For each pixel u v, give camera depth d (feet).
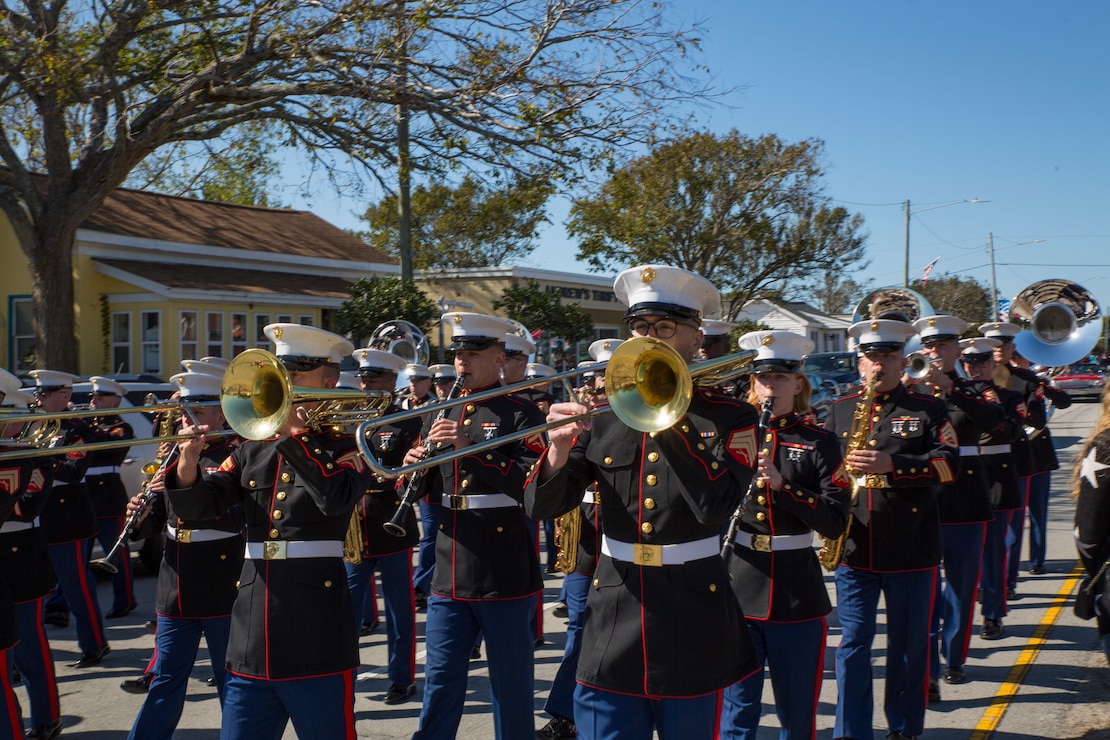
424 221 113.39
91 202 46.14
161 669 14.76
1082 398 101.30
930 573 15.17
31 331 66.18
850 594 15.20
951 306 194.08
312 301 70.85
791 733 13.50
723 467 10.02
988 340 23.72
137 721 14.60
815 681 13.46
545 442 14.53
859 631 14.98
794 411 14.70
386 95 44.91
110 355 64.34
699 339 10.81
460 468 14.29
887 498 15.16
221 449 16.44
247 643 11.73
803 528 13.50
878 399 16.01
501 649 14.16
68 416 13.60
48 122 44.19
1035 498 27.81
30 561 16.30
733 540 13.32
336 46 44.80
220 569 15.07
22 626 16.16
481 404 15.05
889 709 15.43
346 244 85.61
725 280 101.04
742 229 95.09
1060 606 24.23
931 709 17.25
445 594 14.26
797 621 13.28
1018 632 22.06
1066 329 27.91
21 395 17.90
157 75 47.16
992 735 15.89
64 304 46.70
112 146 46.70
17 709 13.58
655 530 10.30
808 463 13.69
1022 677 18.84
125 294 63.57
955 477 15.10
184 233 70.54
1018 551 25.08
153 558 28.81
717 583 10.44
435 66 45.85
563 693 16.78
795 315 170.09
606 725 10.37
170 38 47.55
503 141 45.44
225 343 66.08
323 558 11.97
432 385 30.45
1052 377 29.48
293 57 44.78
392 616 18.85
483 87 44.11
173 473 12.58
